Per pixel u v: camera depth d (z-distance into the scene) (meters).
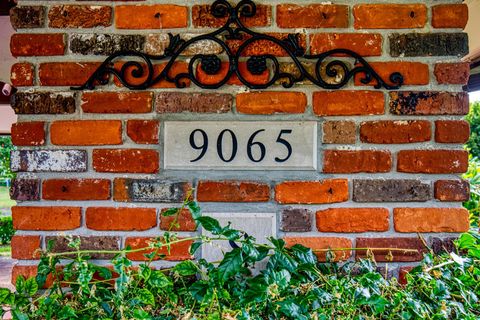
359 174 1.47
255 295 1.21
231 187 1.46
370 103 1.46
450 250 1.46
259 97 1.46
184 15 1.46
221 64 1.45
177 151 1.46
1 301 1.26
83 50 1.46
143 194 1.46
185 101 1.46
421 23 1.46
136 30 1.46
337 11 1.46
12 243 1.45
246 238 1.32
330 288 1.29
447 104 1.46
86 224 1.46
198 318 1.22
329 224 1.46
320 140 1.46
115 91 1.46
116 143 1.46
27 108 1.46
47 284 1.45
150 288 1.35
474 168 2.44
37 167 1.46
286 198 1.46
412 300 1.26
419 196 1.46
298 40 1.46
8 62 3.24
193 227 1.46
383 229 1.46
